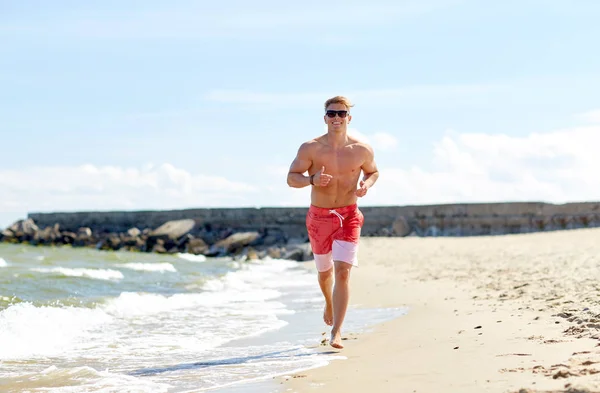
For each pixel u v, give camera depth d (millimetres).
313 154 5570
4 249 28281
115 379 4727
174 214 34312
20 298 8734
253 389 4273
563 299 6848
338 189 5582
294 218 31078
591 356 4074
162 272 15914
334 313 5516
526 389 3422
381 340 5863
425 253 19734
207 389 4367
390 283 11641
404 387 3928
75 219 37781
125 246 30625
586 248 15602
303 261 22484
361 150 5586
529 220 27594
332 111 5539
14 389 4496
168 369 5137
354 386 4090
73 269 14211
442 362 4516
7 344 6129
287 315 8406
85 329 7160
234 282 13375
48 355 5816
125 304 8992
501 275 10938
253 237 27703
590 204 27094
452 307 7602
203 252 27359
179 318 8102
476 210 28219
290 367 4953
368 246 23641
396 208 29188
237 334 6902
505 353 4547
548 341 4770
